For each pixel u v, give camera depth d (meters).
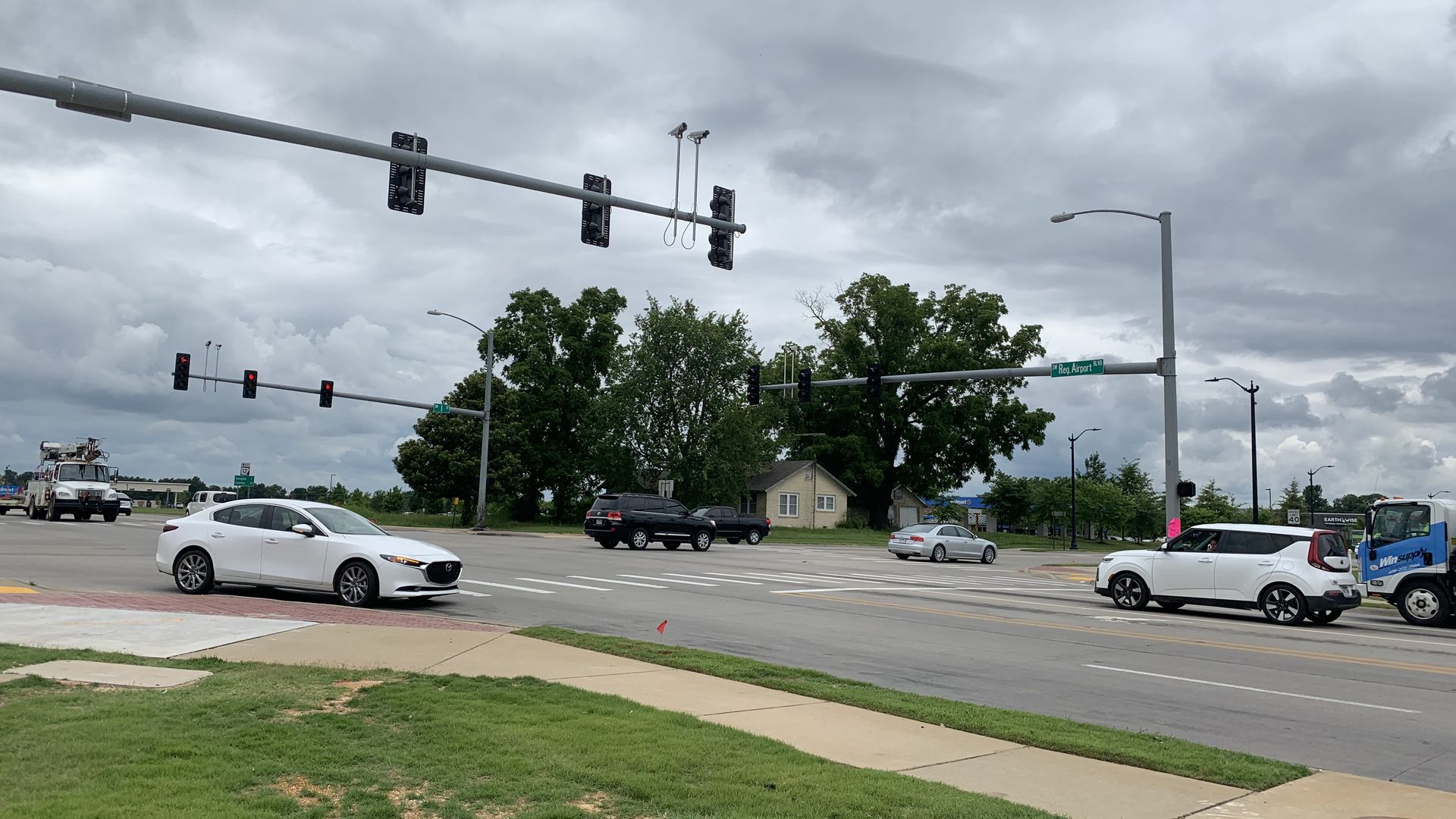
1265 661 12.88
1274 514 79.62
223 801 5.13
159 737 6.29
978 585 25.31
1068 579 31.50
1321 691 10.78
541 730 7.07
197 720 6.82
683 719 7.74
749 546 45.47
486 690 8.45
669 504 37.19
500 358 69.81
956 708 8.88
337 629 11.71
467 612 14.96
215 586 16.45
